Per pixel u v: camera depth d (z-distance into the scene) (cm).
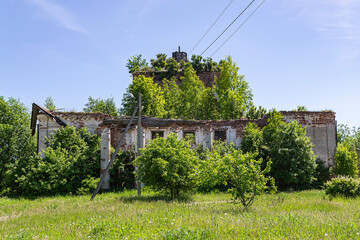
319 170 3042
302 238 718
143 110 4041
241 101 4259
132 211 1202
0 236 877
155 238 760
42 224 1039
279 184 2755
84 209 1336
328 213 1129
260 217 1019
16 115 3653
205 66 5475
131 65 5684
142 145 2816
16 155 3269
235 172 1427
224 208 1327
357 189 1853
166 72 5369
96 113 3094
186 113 4250
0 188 2589
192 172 1867
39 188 2341
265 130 2906
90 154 2645
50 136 2925
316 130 3209
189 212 1147
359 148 4956
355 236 735
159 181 1894
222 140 3309
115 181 2612
